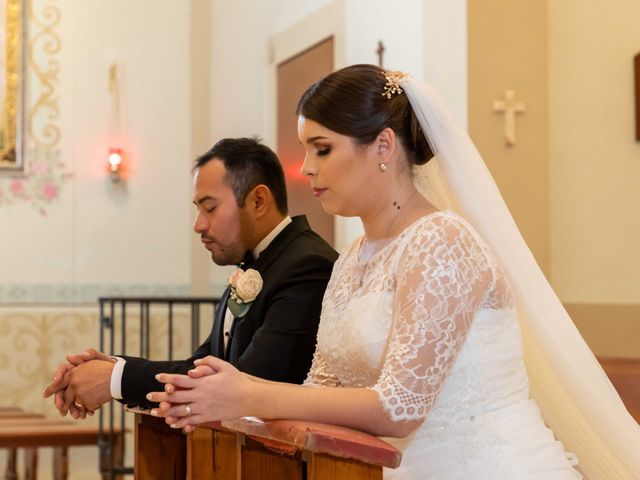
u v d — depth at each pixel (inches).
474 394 92.6
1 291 319.3
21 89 323.3
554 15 212.1
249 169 133.5
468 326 89.8
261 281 127.5
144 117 336.2
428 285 88.8
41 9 327.0
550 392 108.8
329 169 97.8
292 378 122.3
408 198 100.0
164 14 339.9
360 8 262.5
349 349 97.5
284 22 308.3
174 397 84.6
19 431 225.5
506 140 208.8
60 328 323.0
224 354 133.6
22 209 322.7
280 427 79.4
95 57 332.2
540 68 211.8
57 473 264.5
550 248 210.8
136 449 108.3
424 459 92.7
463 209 103.2
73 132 328.5
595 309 205.3
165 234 335.9
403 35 239.5
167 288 335.0
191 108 340.5
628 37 203.9
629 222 202.8
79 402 112.7
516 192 209.3
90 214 328.8
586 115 207.9
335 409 84.3
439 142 100.4
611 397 105.1
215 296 339.3
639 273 201.6
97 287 327.9
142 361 112.8
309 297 124.3
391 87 98.6
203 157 136.4
